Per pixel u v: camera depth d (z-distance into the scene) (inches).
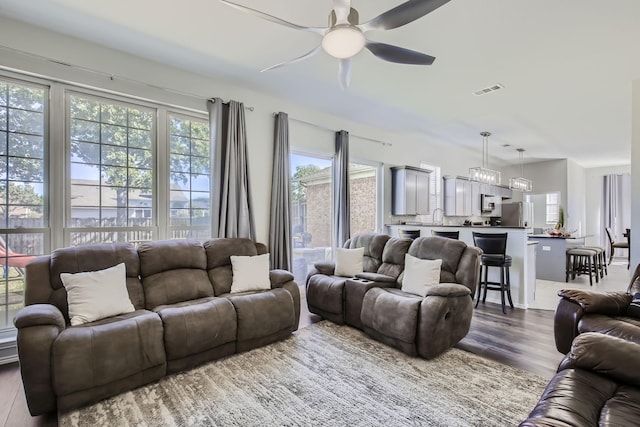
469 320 117.3
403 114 198.2
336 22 80.2
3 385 91.0
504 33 106.7
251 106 165.2
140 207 134.5
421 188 250.5
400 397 83.9
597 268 241.4
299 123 188.1
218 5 96.9
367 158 227.3
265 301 116.7
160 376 91.7
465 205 293.0
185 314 97.9
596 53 119.4
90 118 122.6
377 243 158.6
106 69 122.4
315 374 96.0
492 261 161.3
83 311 92.4
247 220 156.2
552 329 134.3
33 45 108.1
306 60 131.6
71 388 76.9
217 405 80.4
